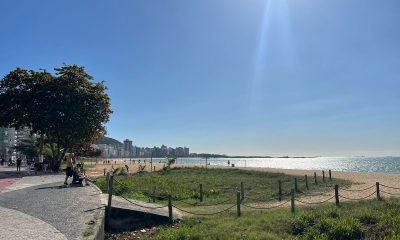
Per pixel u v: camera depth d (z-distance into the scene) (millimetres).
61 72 46062
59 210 14352
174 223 15281
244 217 15672
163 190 27703
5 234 10430
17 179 29531
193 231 13117
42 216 13156
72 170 23953
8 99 44781
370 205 17094
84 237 10422
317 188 28844
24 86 45406
